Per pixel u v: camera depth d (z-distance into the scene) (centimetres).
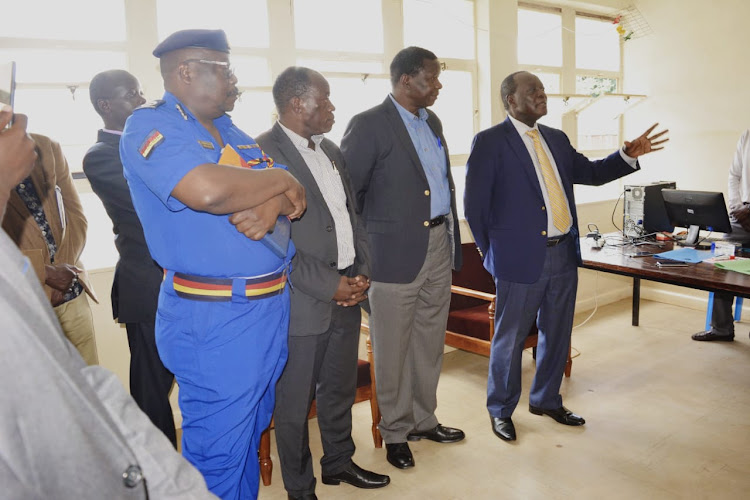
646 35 439
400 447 230
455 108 364
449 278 236
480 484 212
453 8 354
